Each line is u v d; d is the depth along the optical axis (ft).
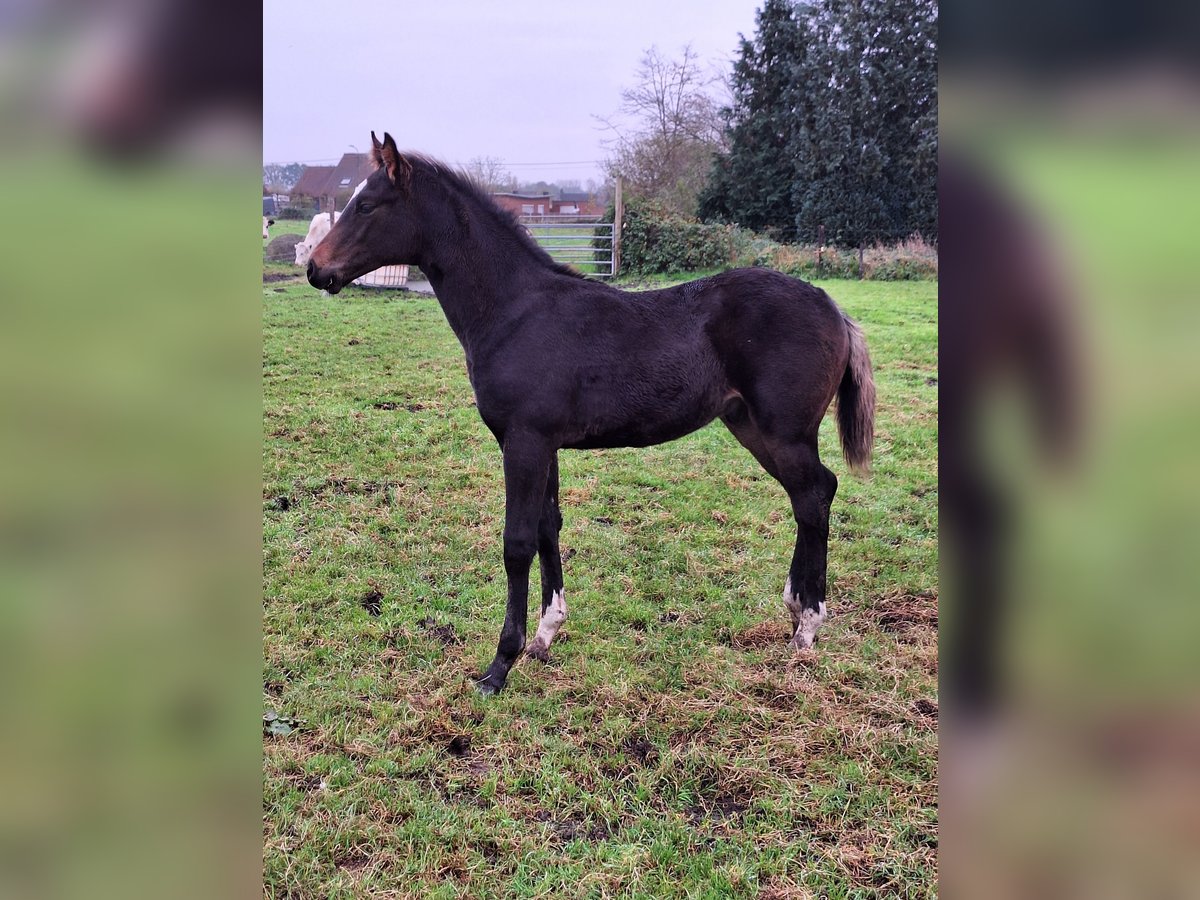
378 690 10.24
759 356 10.58
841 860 7.46
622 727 9.39
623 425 10.66
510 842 7.73
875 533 14.96
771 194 66.95
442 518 15.40
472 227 10.56
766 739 9.20
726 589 12.98
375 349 28.84
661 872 7.32
